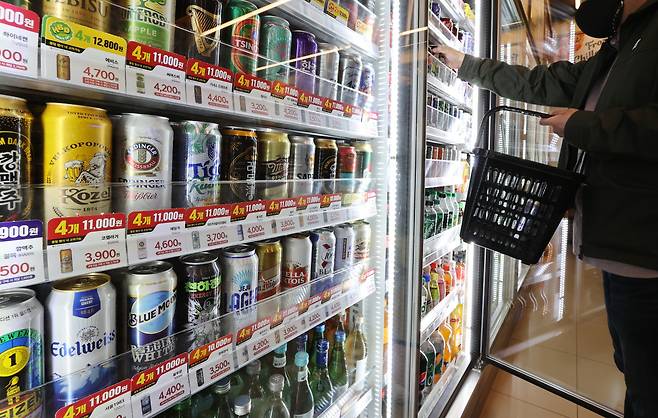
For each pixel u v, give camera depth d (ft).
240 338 3.03
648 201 3.59
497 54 6.89
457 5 6.44
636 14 3.87
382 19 4.51
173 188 2.71
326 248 4.09
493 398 7.63
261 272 3.42
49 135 2.08
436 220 6.04
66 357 2.16
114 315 2.38
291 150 3.64
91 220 2.09
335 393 4.20
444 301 6.52
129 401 2.29
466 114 7.53
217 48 2.76
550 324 11.41
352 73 4.18
